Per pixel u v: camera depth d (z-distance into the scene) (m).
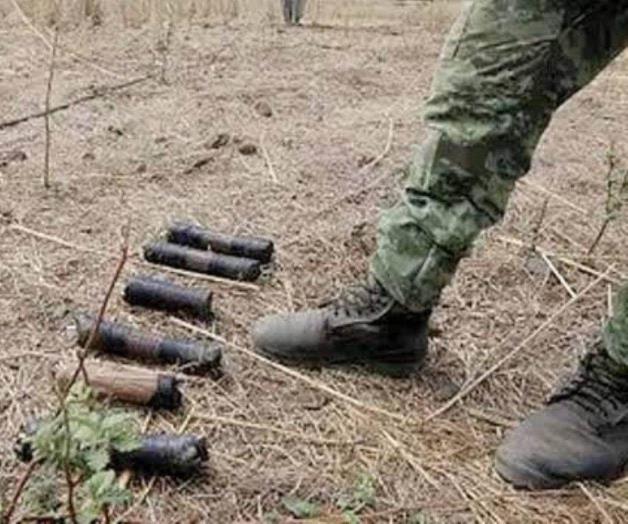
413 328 2.17
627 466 1.95
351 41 5.58
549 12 1.81
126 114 3.85
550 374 2.28
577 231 3.03
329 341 2.19
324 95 4.34
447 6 6.83
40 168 3.24
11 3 5.45
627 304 1.91
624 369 1.92
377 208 3.11
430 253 2.02
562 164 3.60
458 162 1.91
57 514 1.56
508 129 1.88
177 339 2.23
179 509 1.76
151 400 2.01
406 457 1.95
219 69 4.64
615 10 1.85
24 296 2.43
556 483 1.89
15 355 2.19
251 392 2.12
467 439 2.03
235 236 2.76
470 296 2.60
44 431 1.39
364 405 2.11
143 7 5.64
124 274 2.56
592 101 4.46
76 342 2.23
